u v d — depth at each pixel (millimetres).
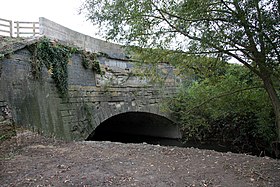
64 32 12211
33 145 7422
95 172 5047
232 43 5371
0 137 7270
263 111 10258
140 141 20938
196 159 6129
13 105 8422
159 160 6047
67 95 11344
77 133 11633
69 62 11703
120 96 14641
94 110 12938
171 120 17828
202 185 4359
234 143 14625
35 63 9758
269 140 11875
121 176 4812
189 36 5828
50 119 10133
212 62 7465
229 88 8938
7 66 8453
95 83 13297
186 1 5215
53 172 5023
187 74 8555
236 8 4949
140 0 6055
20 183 4406
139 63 8117
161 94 17109
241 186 4312
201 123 11383
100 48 13969
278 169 5219
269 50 5156
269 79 6180
